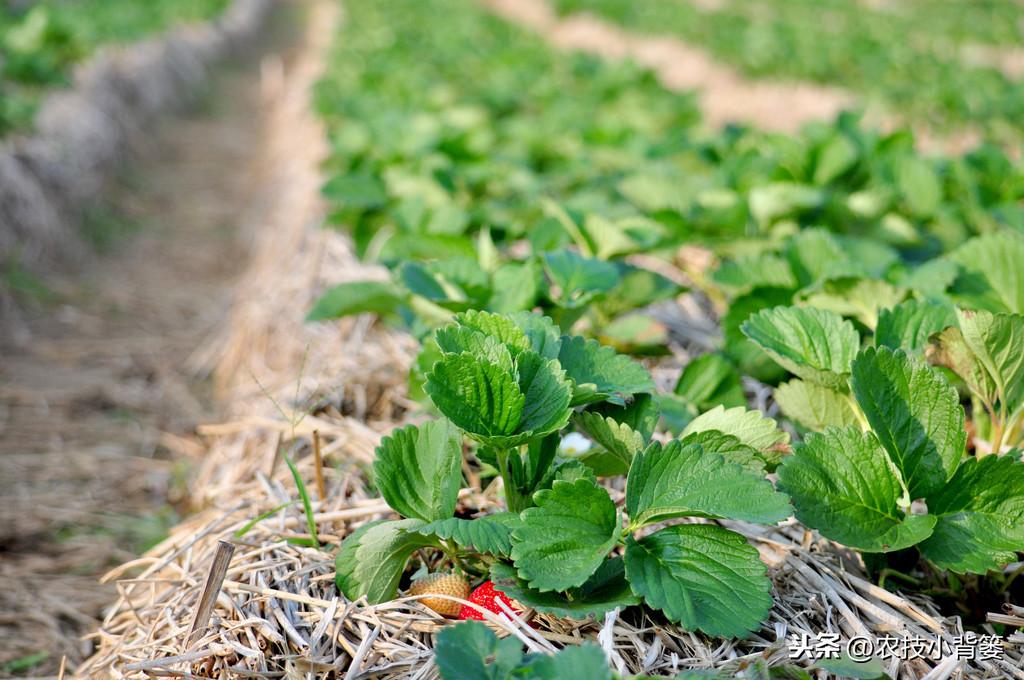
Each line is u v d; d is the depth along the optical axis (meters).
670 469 0.81
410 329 1.07
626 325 1.11
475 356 0.84
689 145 1.74
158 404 1.46
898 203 1.34
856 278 1.00
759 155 1.49
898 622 0.85
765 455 0.85
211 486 1.14
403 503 0.84
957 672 0.82
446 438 0.84
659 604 0.78
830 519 0.83
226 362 1.53
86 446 1.32
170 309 1.87
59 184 2.17
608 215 1.26
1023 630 0.87
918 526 0.83
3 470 1.26
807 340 0.92
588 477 0.84
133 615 0.97
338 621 0.86
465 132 1.62
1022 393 0.93
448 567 0.90
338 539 0.94
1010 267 1.01
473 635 0.75
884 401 0.84
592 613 0.83
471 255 1.15
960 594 0.89
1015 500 0.84
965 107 2.55
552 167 1.75
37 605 1.06
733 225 1.28
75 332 1.72
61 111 2.49
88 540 1.15
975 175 1.43
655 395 1.01
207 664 0.86
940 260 1.03
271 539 0.94
